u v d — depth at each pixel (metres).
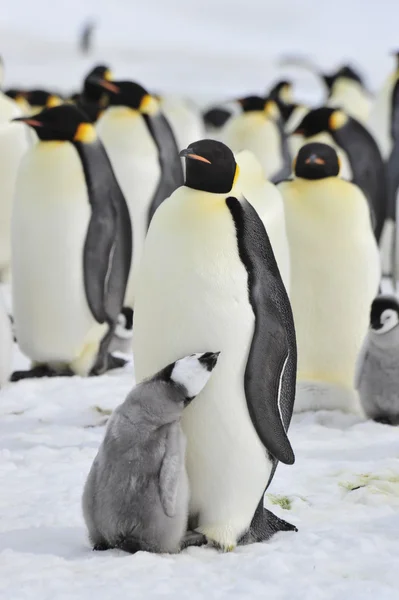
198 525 10.09
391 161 33.16
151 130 24.17
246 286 9.73
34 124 18.14
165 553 9.45
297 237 16.25
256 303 9.75
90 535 9.55
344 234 16.16
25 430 14.77
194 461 9.95
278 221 13.96
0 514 10.83
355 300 16.39
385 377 15.24
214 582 8.66
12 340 17.38
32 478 12.24
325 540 9.95
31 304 18.42
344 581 8.78
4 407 16.08
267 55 141.38
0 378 17.16
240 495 10.01
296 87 96.44
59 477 12.24
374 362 15.30
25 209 18.11
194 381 9.01
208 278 9.66
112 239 18.61
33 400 16.59
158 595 8.27
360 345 16.58
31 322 18.53
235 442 9.84
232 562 9.27
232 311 9.66
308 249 16.23
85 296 18.45
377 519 10.88
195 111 60.34
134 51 131.25
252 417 9.78
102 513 9.20
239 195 10.05
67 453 13.41
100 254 18.45
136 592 8.32
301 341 16.62
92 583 8.53
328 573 9.03
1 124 26.77
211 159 9.82
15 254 18.44
